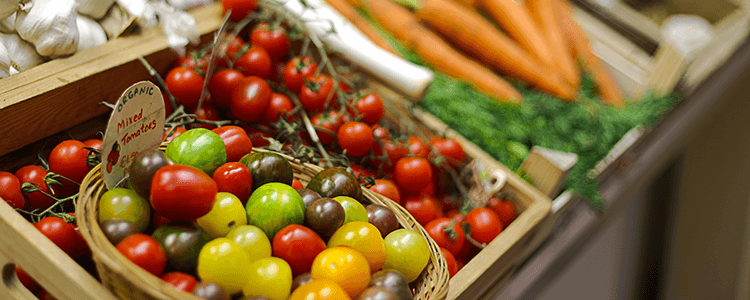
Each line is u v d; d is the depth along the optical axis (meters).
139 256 0.64
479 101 1.53
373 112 1.26
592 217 1.59
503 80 1.72
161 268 0.66
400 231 0.83
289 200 0.77
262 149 0.99
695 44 1.78
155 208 0.69
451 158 1.29
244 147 0.91
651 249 2.61
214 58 1.03
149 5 1.21
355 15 1.59
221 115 1.26
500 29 1.91
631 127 1.62
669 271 2.75
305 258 0.73
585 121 1.56
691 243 2.65
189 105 1.15
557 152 1.30
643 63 1.83
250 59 1.23
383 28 1.72
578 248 1.74
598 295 2.41
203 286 0.65
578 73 1.78
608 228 2.29
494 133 1.43
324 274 0.71
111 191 0.73
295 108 1.24
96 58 1.08
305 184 0.99
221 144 0.82
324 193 0.86
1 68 0.98
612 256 2.39
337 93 1.28
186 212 0.69
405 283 0.74
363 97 1.26
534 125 1.51
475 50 1.76
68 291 0.74
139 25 1.20
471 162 1.31
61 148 0.94
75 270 0.73
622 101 1.79
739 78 2.14
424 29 1.71
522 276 1.48
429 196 1.27
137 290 0.63
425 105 1.46
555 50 1.75
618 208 1.79
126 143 0.77
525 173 1.33
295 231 0.74
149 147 0.84
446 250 1.10
